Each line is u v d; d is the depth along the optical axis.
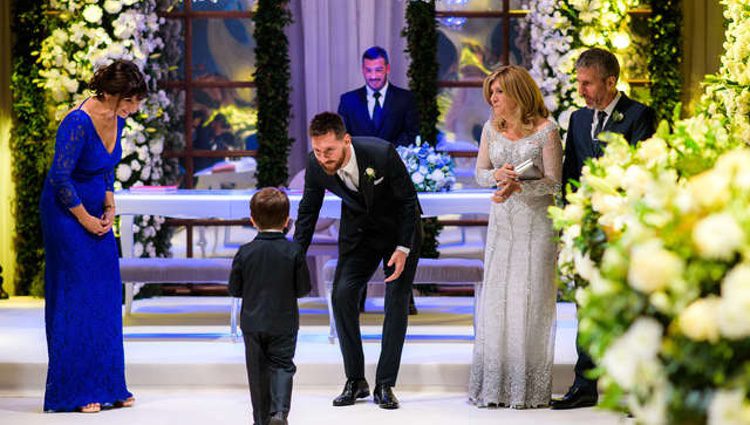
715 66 9.52
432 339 7.30
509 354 5.80
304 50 9.80
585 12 9.27
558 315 8.45
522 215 5.75
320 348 7.00
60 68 9.32
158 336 7.47
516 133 5.71
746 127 5.48
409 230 5.72
